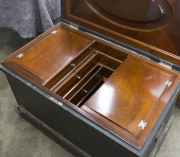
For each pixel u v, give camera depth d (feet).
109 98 3.16
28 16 4.98
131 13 3.42
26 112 4.54
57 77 3.58
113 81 3.37
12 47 6.44
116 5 3.46
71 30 4.14
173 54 3.37
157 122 2.89
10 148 4.48
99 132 2.85
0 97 5.33
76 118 3.01
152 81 3.34
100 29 3.91
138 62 3.59
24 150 4.45
